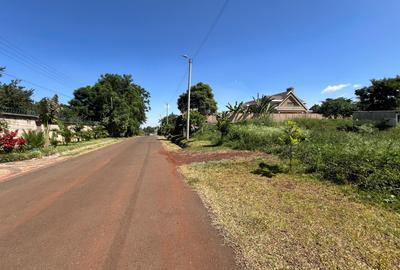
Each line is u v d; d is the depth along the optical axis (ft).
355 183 21.95
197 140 83.61
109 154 59.41
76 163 45.16
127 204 20.33
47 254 12.75
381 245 12.48
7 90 127.44
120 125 195.52
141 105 254.88
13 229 16.05
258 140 49.21
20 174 35.81
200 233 14.61
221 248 12.83
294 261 11.37
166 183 27.09
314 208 17.43
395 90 149.38
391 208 16.96
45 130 74.08
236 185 24.23
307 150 31.68
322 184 22.85
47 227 16.19
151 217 17.34
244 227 15.01
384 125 89.40
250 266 11.19
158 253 12.55
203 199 20.76
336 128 79.66
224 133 65.51
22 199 22.95
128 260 11.98
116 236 14.57
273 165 31.07
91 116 213.25
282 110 163.53
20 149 57.26
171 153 58.03
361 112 108.58
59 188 26.58
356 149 25.84
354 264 11.00
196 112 112.47
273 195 20.62
